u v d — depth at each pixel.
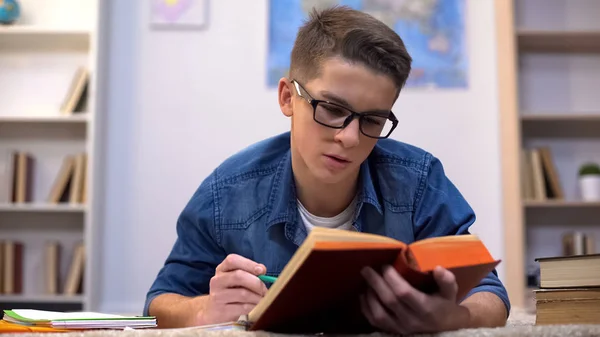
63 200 3.56
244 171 1.41
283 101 1.31
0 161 3.71
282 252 1.35
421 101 3.63
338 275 0.80
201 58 3.69
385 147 1.41
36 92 3.74
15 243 3.56
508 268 3.39
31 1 3.77
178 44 3.70
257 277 1.07
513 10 3.45
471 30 3.65
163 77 3.69
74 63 3.76
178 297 1.30
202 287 1.42
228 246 1.40
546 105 3.68
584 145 3.66
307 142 1.14
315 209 1.35
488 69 3.63
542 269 1.04
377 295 0.85
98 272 3.56
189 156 3.65
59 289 3.57
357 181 1.36
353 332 0.97
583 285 0.99
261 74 3.67
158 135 3.66
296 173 1.31
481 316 1.02
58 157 3.71
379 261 0.81
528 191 3.45
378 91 1.08
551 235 3.62
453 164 3.60
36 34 3.58
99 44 3.56
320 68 1.11
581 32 3.44
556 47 3.66
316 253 0.73
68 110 3.57
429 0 3.66
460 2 3.66
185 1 3.70
